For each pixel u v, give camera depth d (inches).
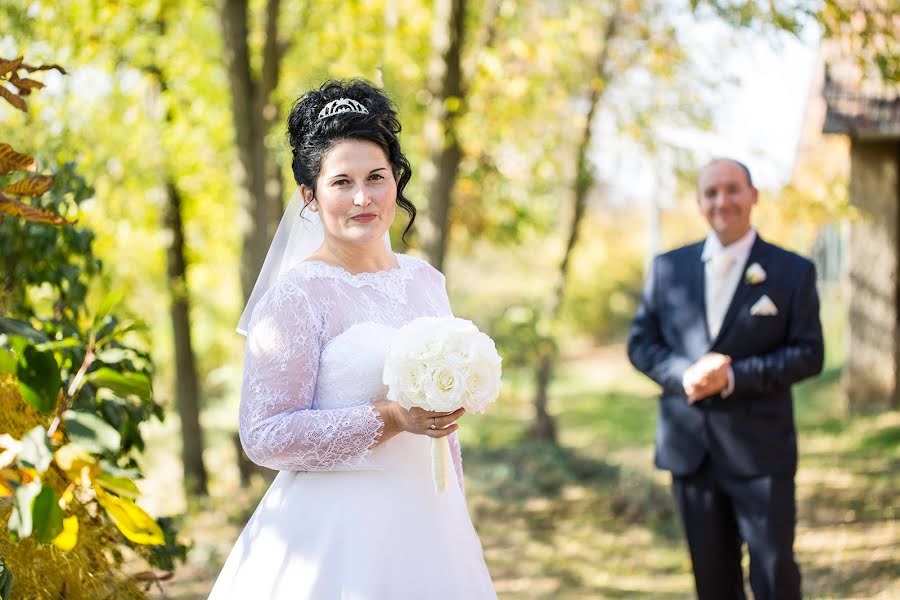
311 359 93.0
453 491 101.6
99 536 111.3
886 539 223.3
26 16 254.8
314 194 97.7
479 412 88.8
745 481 149.6
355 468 94.0
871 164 363.9
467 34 357.7
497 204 421.4
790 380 147.6
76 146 270.2
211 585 229.3
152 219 388.2
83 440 79.0
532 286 587.5
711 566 155.1
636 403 581.6
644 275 916.6
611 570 238.7
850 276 371.6
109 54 332.8
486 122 336.2
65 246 140.2
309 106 97.4
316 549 93.7
